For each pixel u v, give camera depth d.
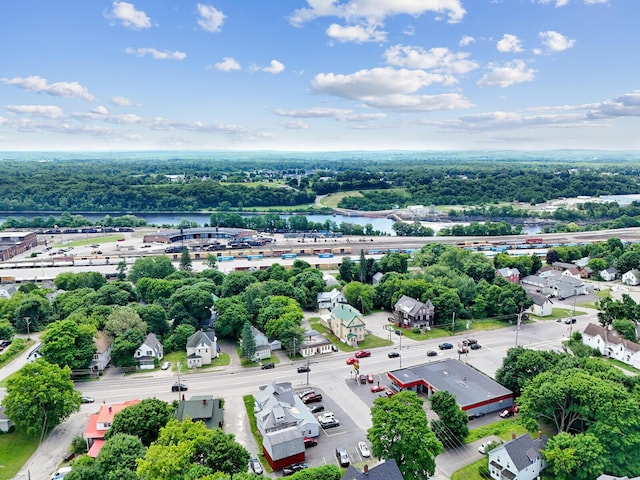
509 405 105.94
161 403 92.19
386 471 70.38
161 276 195.00
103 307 141.38
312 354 133.50
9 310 152.62
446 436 90.81
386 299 170.50
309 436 92.19
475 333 148.38
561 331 150.12
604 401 83.56
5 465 86.19
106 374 121.75
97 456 78.19
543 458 81.50
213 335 134.62
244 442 92.19
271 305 146.38
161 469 70.00
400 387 111.38
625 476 79.31
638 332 139.50
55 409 94.56
